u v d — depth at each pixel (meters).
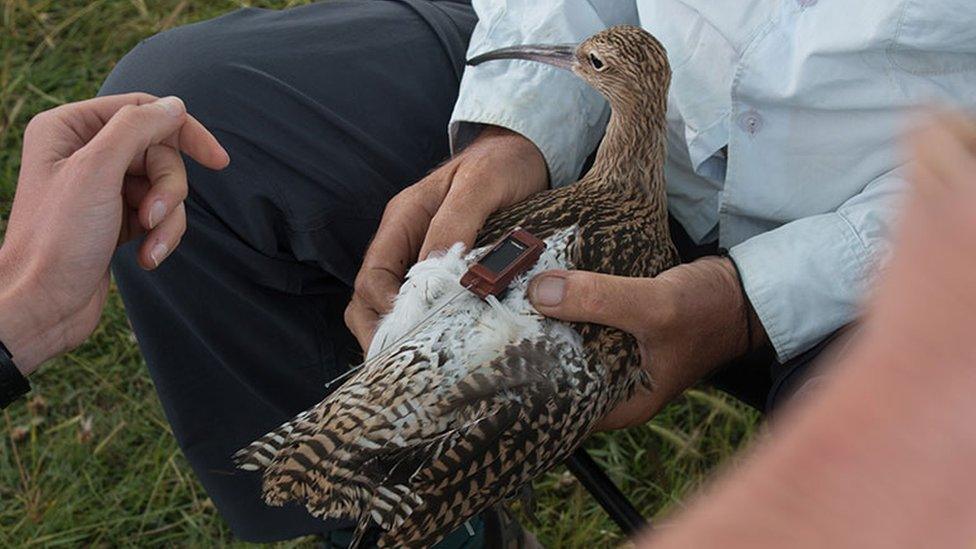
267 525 1.04
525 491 0.98
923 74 0.87
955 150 0.25
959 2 0.83
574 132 0.99
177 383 1.00
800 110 0.90
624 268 0.90
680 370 0.89
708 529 0.24
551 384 0.82
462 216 0.91
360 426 0.78
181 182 0.85
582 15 1.02
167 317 0.98
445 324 0.82
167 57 0.98
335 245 0.97
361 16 1.03
